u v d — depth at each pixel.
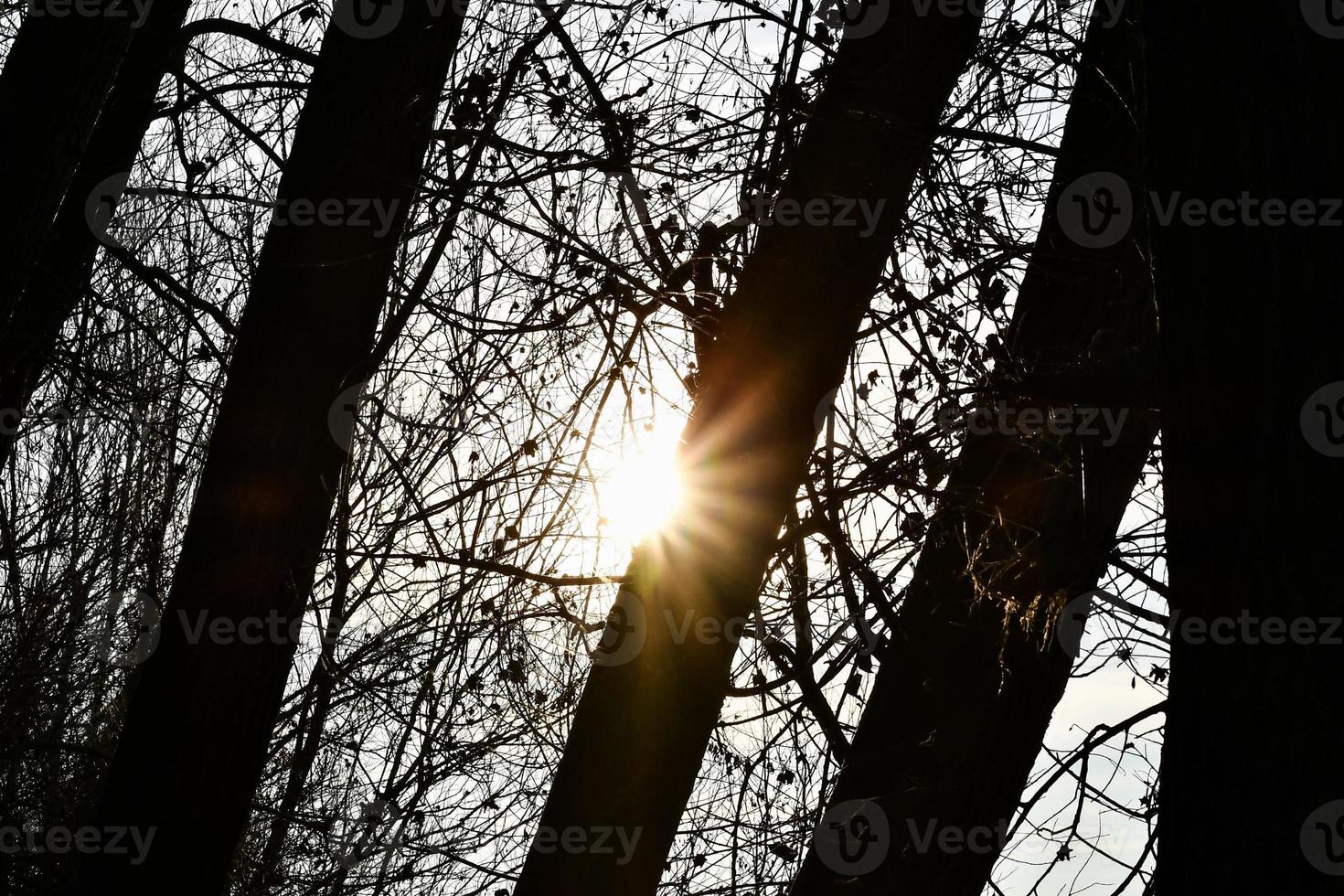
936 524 5.16
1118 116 5.17
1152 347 4.66
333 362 5.11
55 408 7.12
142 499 9.30
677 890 5.63
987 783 5.32
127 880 4.74
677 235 5.20
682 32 5.60
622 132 5.27
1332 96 2.56
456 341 5.84
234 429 5.03
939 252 5.11
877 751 5.42
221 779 4.89
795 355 4.75
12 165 5.84
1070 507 5.15
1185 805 2.64
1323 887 2.42
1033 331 5.30
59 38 5.95
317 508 5.11
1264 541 2.54
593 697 4.74
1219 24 2.67
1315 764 2.45
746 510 4.73
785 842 5.52
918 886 5.28
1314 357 2.51
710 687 4.68
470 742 6.76
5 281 5.85
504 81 5.61
